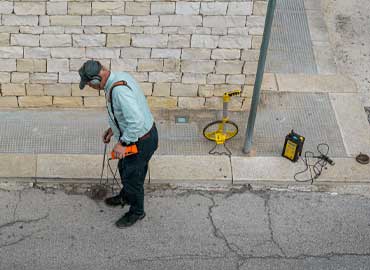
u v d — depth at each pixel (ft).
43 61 23.32
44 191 21.74
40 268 19.25
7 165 22.27
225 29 22.67
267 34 19.76
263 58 20.34
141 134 17.71
